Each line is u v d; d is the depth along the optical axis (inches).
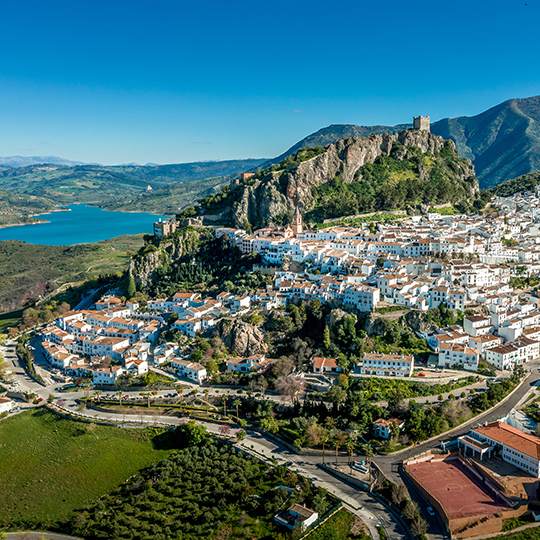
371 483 7495.1
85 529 7199.8
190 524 7003.0
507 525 6815.9
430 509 7027.6
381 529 6663.4
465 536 6599.4
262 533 6771.7
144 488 7765.8
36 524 7470.5
